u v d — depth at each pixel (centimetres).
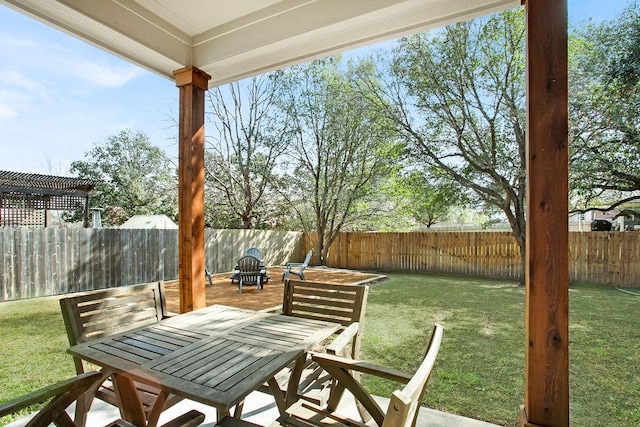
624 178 543
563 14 155
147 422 139
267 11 262
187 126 299
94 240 658
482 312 475
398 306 511
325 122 1011
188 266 297
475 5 212
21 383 255
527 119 162
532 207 157
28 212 1131
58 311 484
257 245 1002
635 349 330
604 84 516
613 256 655
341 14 230
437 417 206
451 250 877
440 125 746
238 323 188
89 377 125
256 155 1152
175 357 139
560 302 152
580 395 244
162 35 275
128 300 200
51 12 219
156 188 1405
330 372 143
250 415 201
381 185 979
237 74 319
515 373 276
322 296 218
